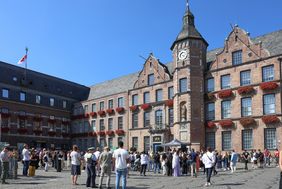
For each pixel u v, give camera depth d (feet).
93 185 64.34
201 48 164.55
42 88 229.04
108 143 214.48
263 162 124.98
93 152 66.44
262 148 138.31
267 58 141.79
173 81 171.22
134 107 199.72
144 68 200.44
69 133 241.55
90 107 233.14
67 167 135.54
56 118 233.96
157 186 66.95
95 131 224.74
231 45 155.63
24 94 216.33
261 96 141.69
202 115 159.22
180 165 104.12
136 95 202.90
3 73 207.72
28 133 213.66
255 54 146.41
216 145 153.69
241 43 152.05
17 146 205.36
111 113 215.51
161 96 187.42
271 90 138.92
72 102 247.09
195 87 160.15
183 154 106.32
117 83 228.43
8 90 207.51
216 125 154.71
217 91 156.56
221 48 172.86
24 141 210.18
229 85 153.79
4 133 199.52
